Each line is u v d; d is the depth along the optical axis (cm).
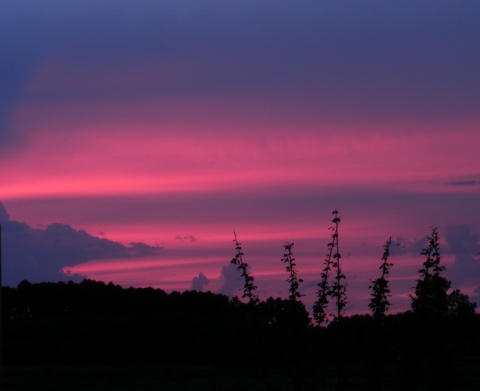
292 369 1388
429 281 1378
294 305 1394
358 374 1388
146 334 6431
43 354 6259
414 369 1361
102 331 6588
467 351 1509
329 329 1395
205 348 5241
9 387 3975
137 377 4547
